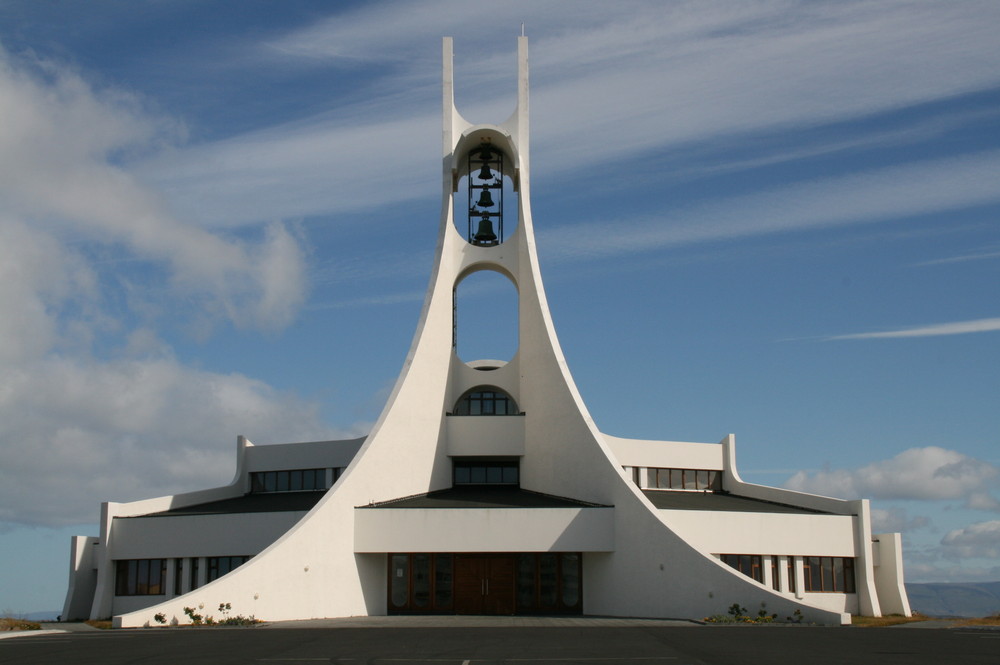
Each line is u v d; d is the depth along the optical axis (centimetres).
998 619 3206
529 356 3872
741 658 1783
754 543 3659
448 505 3438
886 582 3872
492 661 1742
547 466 3703
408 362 3694
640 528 3272
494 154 4225
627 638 2258
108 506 3762
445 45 4131
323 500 3238
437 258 3919
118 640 2238
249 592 2912
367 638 2262
